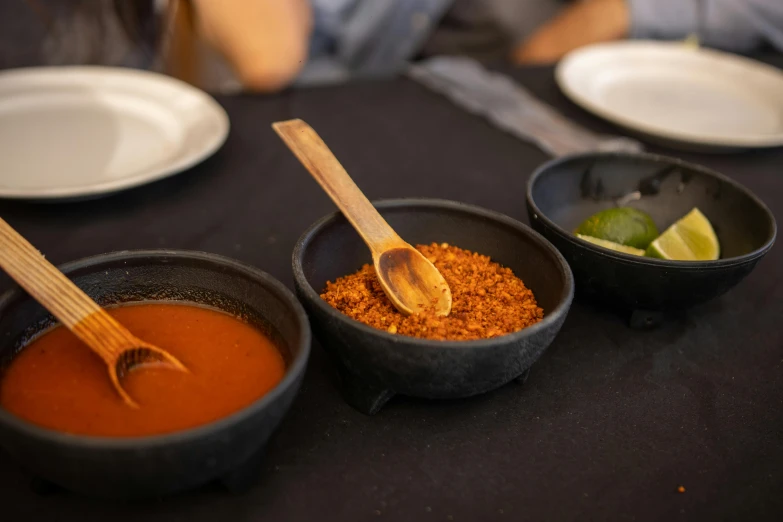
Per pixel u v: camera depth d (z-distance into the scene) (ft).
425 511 0.98
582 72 2.30
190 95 1.87
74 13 2.59
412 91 2.26
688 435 1.13
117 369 0.97
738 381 1.25
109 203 1.57
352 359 1.03
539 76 2.43
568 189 1.53
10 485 0.96
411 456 1.05
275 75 2.23
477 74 2.36
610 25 2.92
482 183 1.80
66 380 0.98
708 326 1.37
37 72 1.87
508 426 1.11
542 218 1.29
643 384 1.22
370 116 2.08
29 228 1.46
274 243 1.50
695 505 1.02
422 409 1.13
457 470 1.04
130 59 2.66
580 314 1.36
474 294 1.21
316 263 1.21
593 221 1.39
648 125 1.92
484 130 2.07
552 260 1.18
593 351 1.28
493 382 1.04
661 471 1.06
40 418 0.92
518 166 1.90
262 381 1.01
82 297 1.00
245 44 2.34
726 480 1.06
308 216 1.61
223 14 2.43
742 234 1.40
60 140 1.70
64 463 0.82
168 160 1.64
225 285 1.09
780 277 1.53
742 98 2.28
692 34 2.90
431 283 1.20
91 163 1.64
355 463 1.03
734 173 1.91
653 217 1.52
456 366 0.98
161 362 1.01
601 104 2.15
